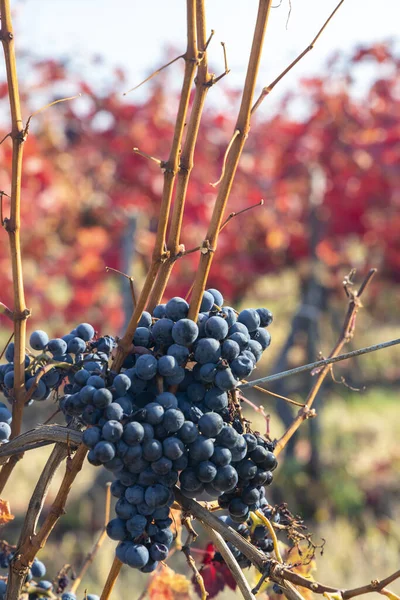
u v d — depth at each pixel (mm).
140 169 8492
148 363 1287
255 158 8992
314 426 7305
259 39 1260
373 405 9320
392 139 8234
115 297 9148
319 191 8539
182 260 8172
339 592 1290
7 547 1687
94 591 5035
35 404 9031
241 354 1373
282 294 11367
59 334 9172
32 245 8734
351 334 1838
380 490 6934
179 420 1286
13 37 1392
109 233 8812
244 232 8602
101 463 1271
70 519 6219
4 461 1496
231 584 1946
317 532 6312
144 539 1329
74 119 8891
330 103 8508
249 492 1396
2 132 8406
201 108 1295
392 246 8336
